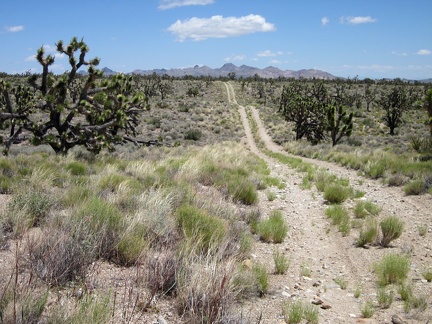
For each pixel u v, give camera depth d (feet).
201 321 12.20
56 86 53.57
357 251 24.12
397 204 37.58
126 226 19.76
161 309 13.35
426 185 42.75
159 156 76.54
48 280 13.73
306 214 34.32
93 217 19.44
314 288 18.28
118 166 44.80
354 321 14.42
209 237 20.65
